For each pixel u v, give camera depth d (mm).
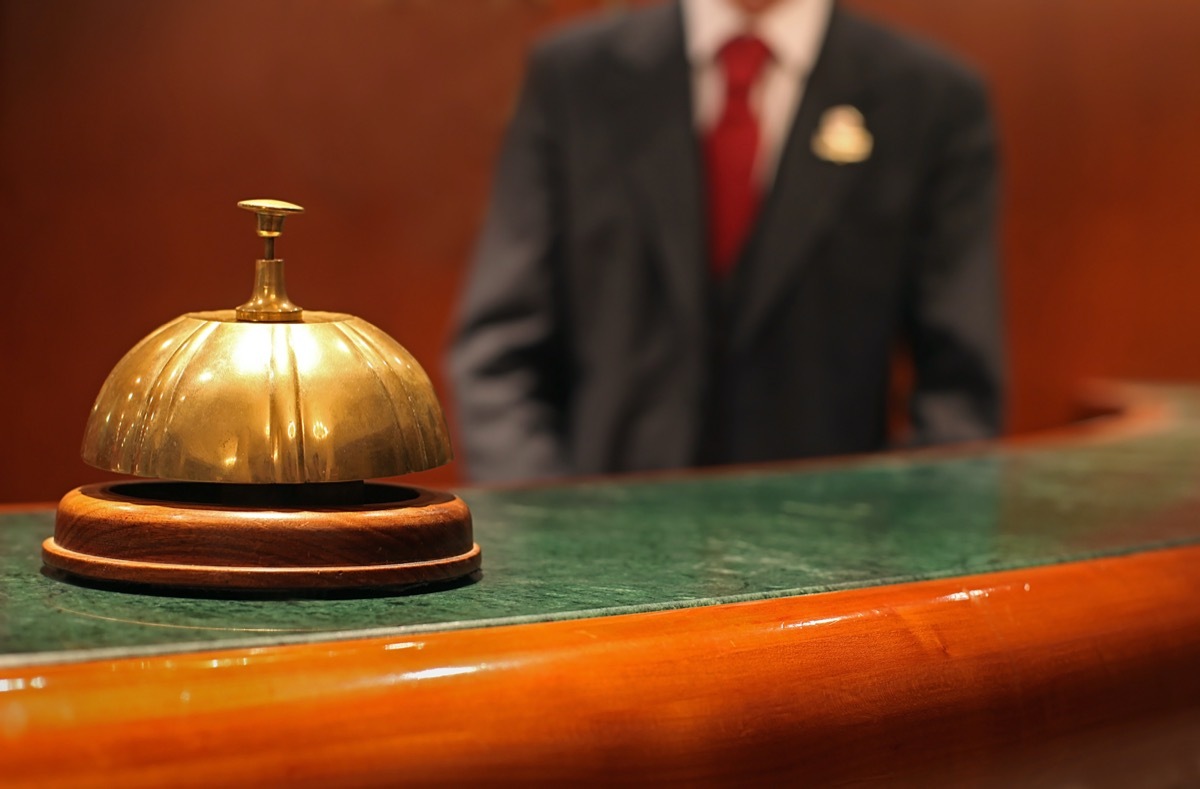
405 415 590
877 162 1918
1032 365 3291
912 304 1982
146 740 421
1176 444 1426
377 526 576
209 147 2947
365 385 583
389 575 574
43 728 415
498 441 1841
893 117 1930
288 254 3012
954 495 1009
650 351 1920
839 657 554
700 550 739
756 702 520
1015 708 603
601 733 484
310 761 436
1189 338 3191
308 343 584
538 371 1979
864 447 1953
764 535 804
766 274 1896
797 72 1917
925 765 572
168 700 432
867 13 3242
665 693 502
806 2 1921
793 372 1915
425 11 3041
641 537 786
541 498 968
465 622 520
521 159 2000
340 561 567
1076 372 3277
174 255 2957
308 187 3016
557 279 1991
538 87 2010
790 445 1918
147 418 567
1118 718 654
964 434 1873
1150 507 946
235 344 575
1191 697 698
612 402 1918
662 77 1930
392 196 3070
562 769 475
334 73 2998
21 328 2906
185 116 2928
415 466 588
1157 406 2117
